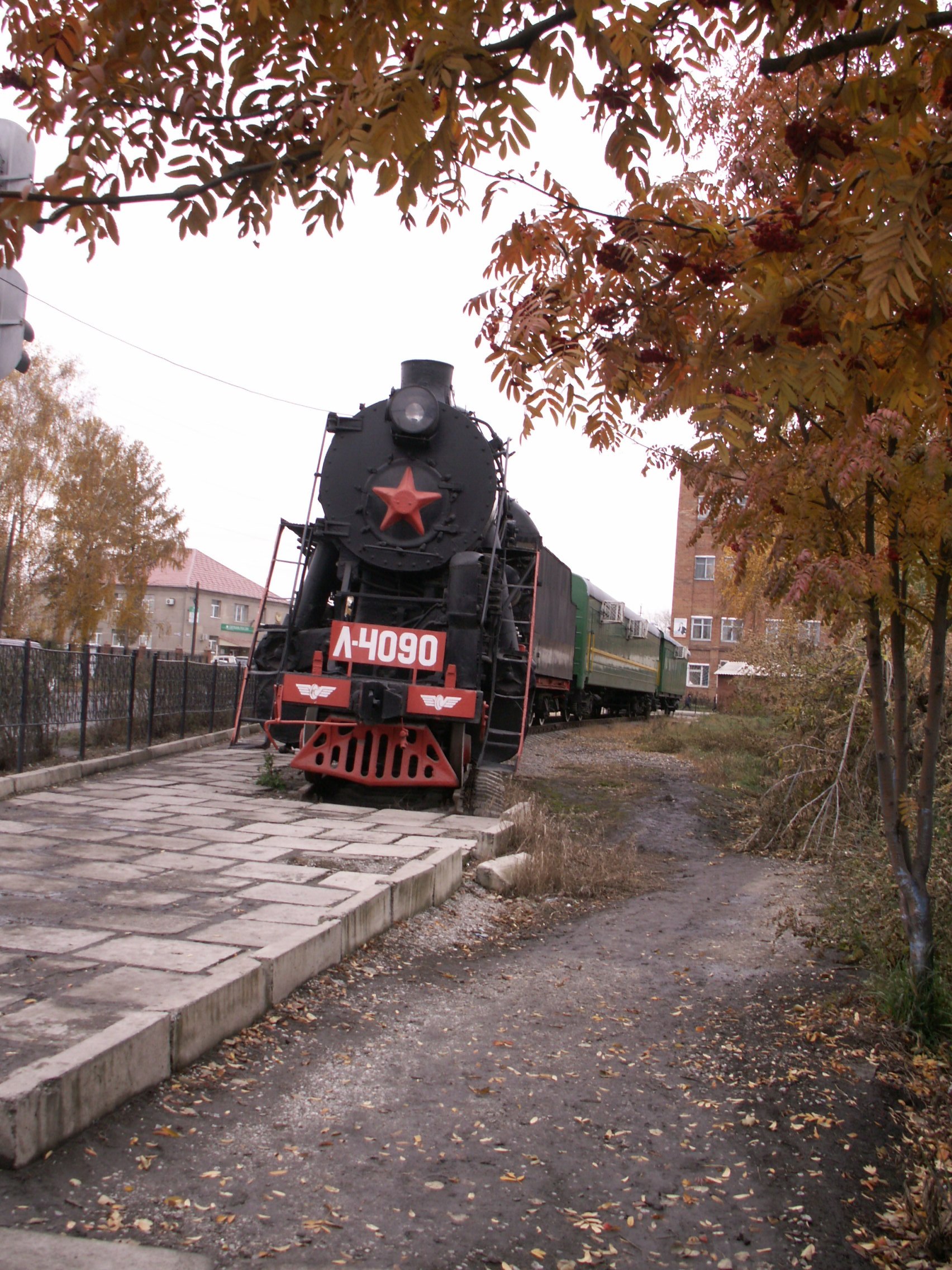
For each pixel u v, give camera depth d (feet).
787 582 14.82
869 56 9.12
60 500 142.00
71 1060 10.34
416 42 7.81
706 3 8.26
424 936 19.57
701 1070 14.08
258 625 33.45
